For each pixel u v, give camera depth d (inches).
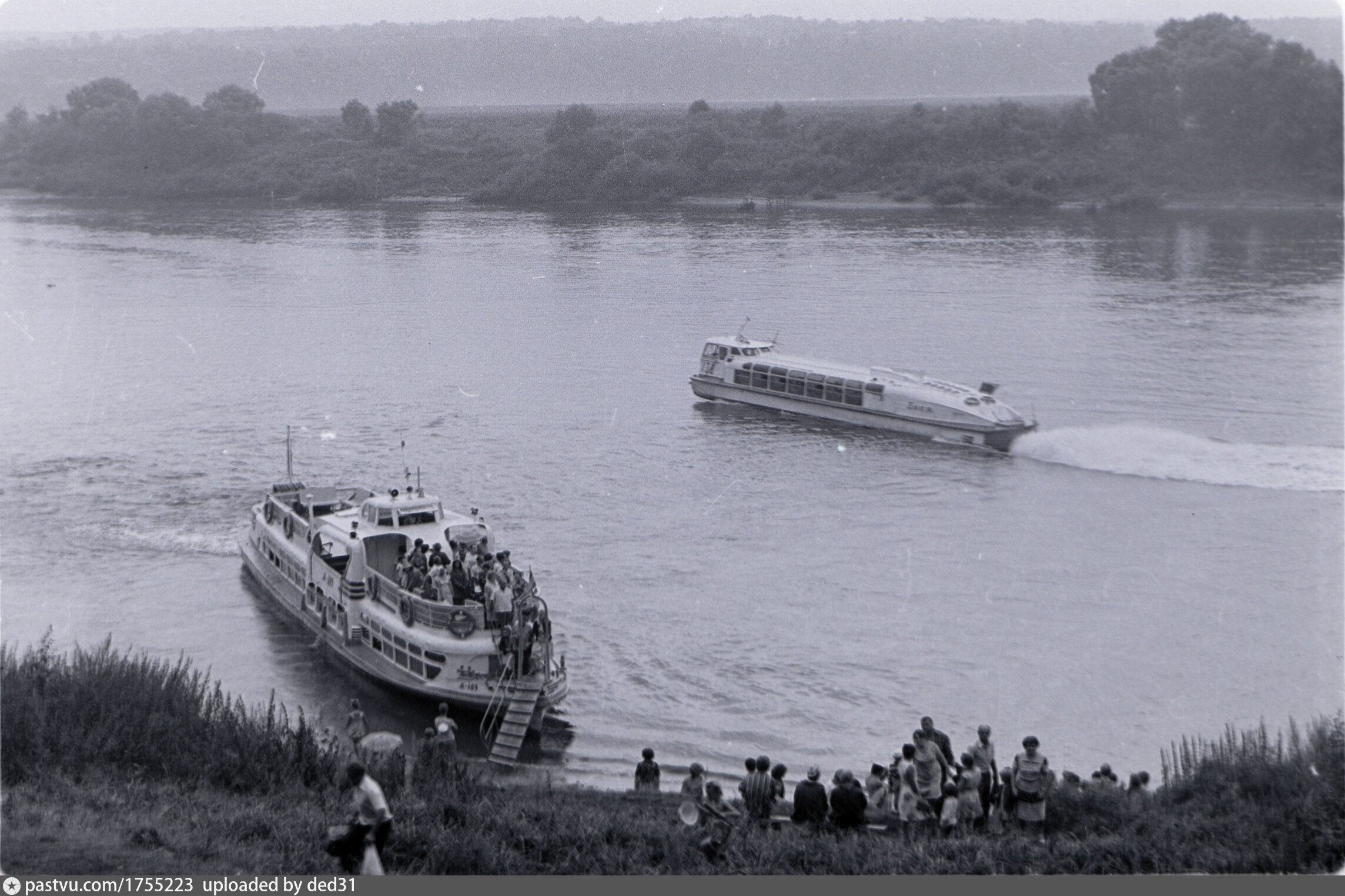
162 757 5826.8
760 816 5541.3
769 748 7396.7
